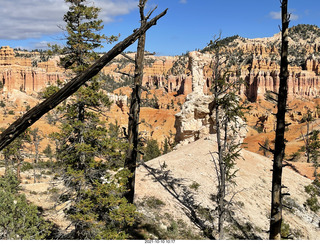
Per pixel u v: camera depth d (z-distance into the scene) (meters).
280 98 11.76
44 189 29.47
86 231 14.38
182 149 37.88
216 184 28.66
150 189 25.28
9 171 26.39
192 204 24.22
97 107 19.39
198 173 30.03
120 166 17.36
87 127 17.72
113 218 13.39
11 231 11.56
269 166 39.44
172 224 19.50
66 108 17.83
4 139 1.69
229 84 18.78
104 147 16.98
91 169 16.52
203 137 39.88
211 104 40.28
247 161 37.78
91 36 18.77
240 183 30.50
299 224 27.06
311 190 35.75
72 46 18.72
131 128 18.12
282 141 11.88
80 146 15.91
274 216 12.23
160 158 34.81
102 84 19.56
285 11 11.21
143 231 17.72
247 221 23.86
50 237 15.78
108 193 14.83
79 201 15.00
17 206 12.45
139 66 17.91
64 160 17.11
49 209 21.25
